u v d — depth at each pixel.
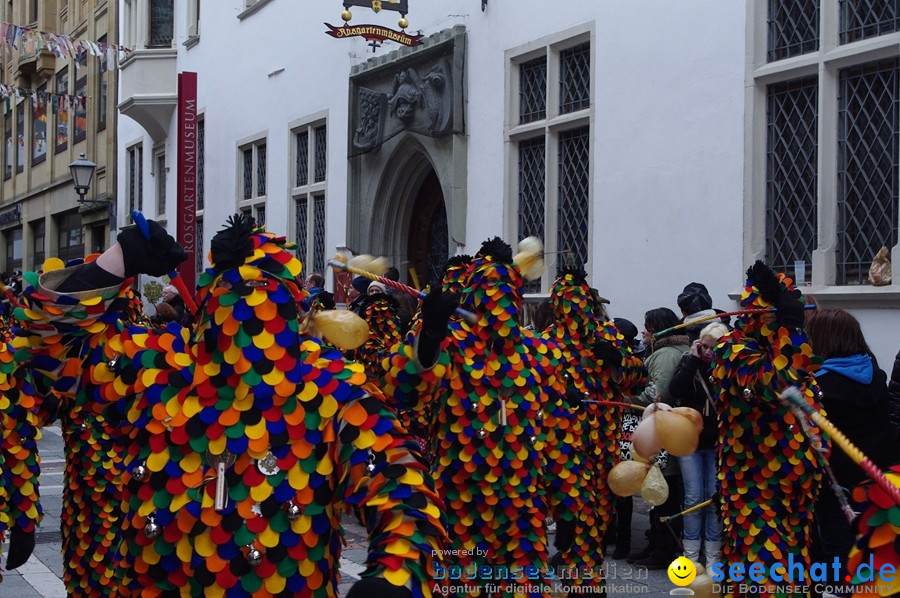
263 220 15.55
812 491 4.38
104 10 22.55
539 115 9.90
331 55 13.36
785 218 7.46
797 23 7.36
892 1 6.70
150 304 14.62
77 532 4.52
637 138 8.57
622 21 8.74
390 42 12.19
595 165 9.03
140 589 2.44
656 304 8.35
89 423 4.46
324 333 2.88
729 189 7.71
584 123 9.31
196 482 2.41
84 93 23.98
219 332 2.45
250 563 2.35
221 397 2.45
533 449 4.35
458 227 10.68
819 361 4.34
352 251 12.59
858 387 4.75
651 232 8.42
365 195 12.43
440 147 10.98
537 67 9.95
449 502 4.28
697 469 5.86
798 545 4.34
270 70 15.05
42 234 27.50
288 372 2.44
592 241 9.05
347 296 6.58
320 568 2.42
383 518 2.20
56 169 26.02
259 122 15.41
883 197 6.75
